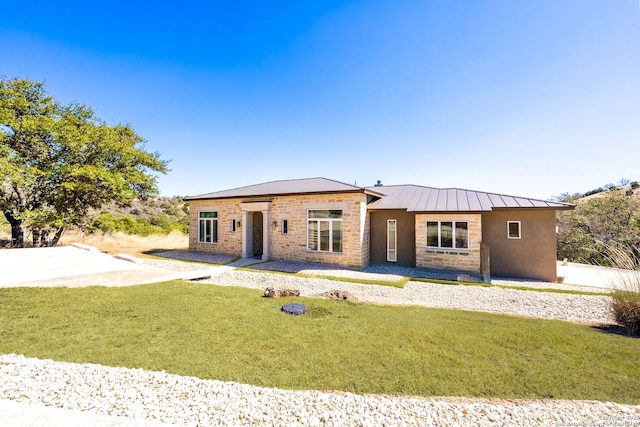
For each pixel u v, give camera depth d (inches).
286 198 600.4
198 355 166.4
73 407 111.6
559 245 780.0
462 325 229.1
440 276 450.0
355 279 420.5
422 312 266.5
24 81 628.1
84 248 650.8
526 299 326.3
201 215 743.7
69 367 145.7
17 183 555.2
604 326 238.1
